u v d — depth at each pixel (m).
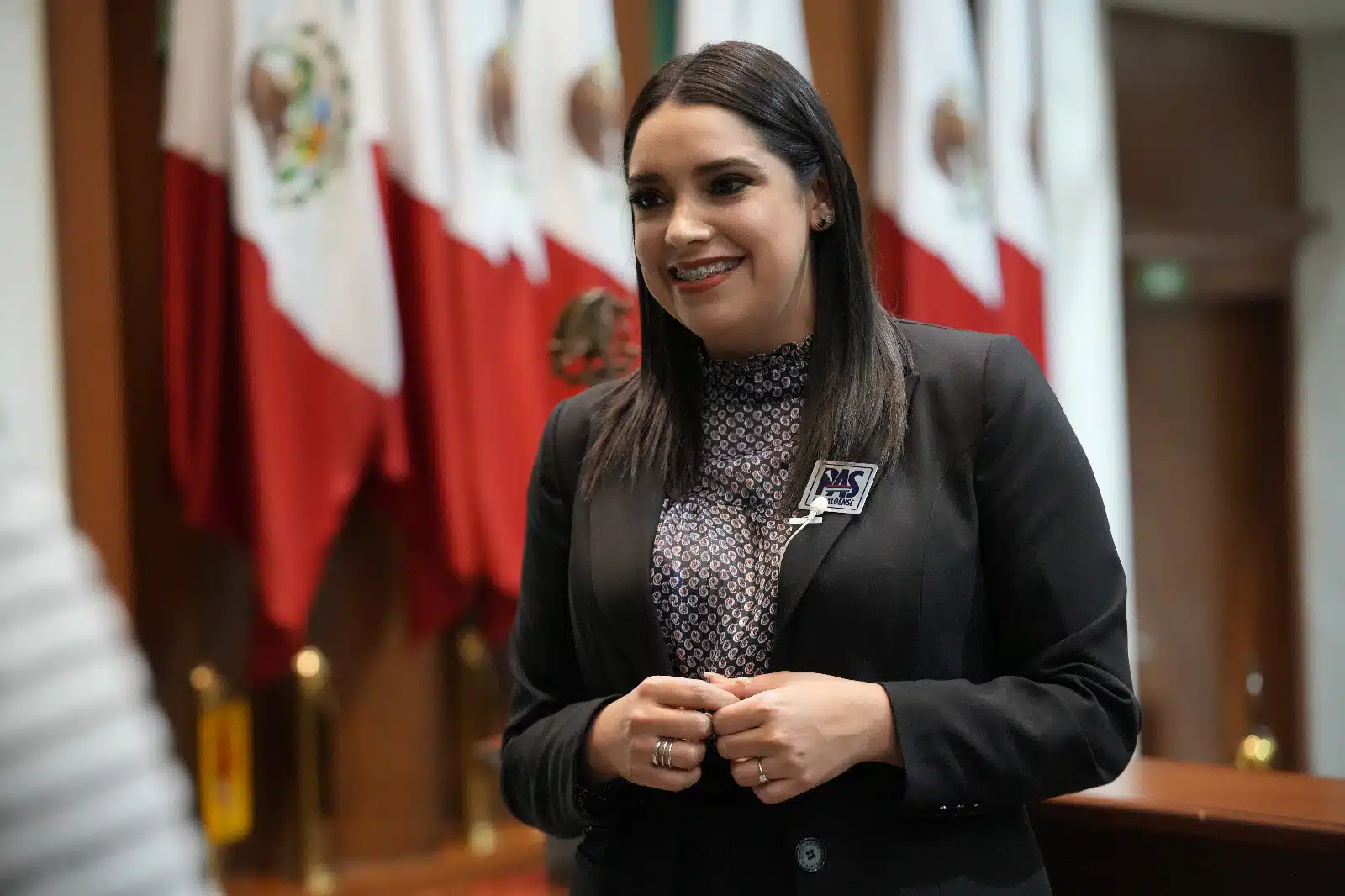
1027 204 6.22
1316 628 7.59
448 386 4.87
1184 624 7.48
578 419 2.14
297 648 4.63
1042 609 1.83
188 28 4.61
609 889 1.93
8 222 4.30
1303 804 2.40
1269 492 7.64
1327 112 7.58
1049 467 1.85
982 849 1.83
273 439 4.52
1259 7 7.18
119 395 4.51
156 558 4.77
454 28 4.92
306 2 4.66
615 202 5.22
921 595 1.80
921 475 1.85
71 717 0.81
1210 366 7.57
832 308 1.95
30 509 0.85
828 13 6.06
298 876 4.92
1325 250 7.59
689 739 1.74
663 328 2.03
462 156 4.90
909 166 5.94
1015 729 1.74
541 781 1.94
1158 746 7.39
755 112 1.85
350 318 4.66
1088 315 6.59
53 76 4.41
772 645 1.84
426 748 5.07
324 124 4.67
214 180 4.64
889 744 1.74
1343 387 7.58
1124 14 7.14
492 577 4.86
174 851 0.84
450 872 5.05
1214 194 7.38
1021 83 6.25
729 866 1.85
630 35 5.70
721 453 1.98
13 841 0.78
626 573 1.91
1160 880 2.45
